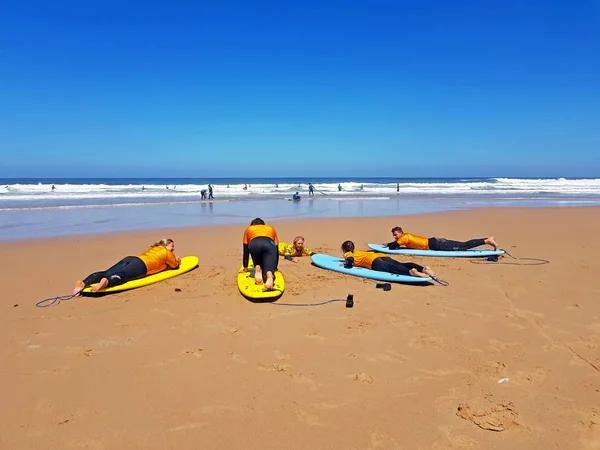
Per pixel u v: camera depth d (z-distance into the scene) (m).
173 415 3.64
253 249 7.43
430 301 6.61
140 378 4.24
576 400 3.87
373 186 60.50
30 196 34.88
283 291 7.08
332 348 4.94
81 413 3.67
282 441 3.31
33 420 3.57
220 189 52.31
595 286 7.37
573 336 5.27
